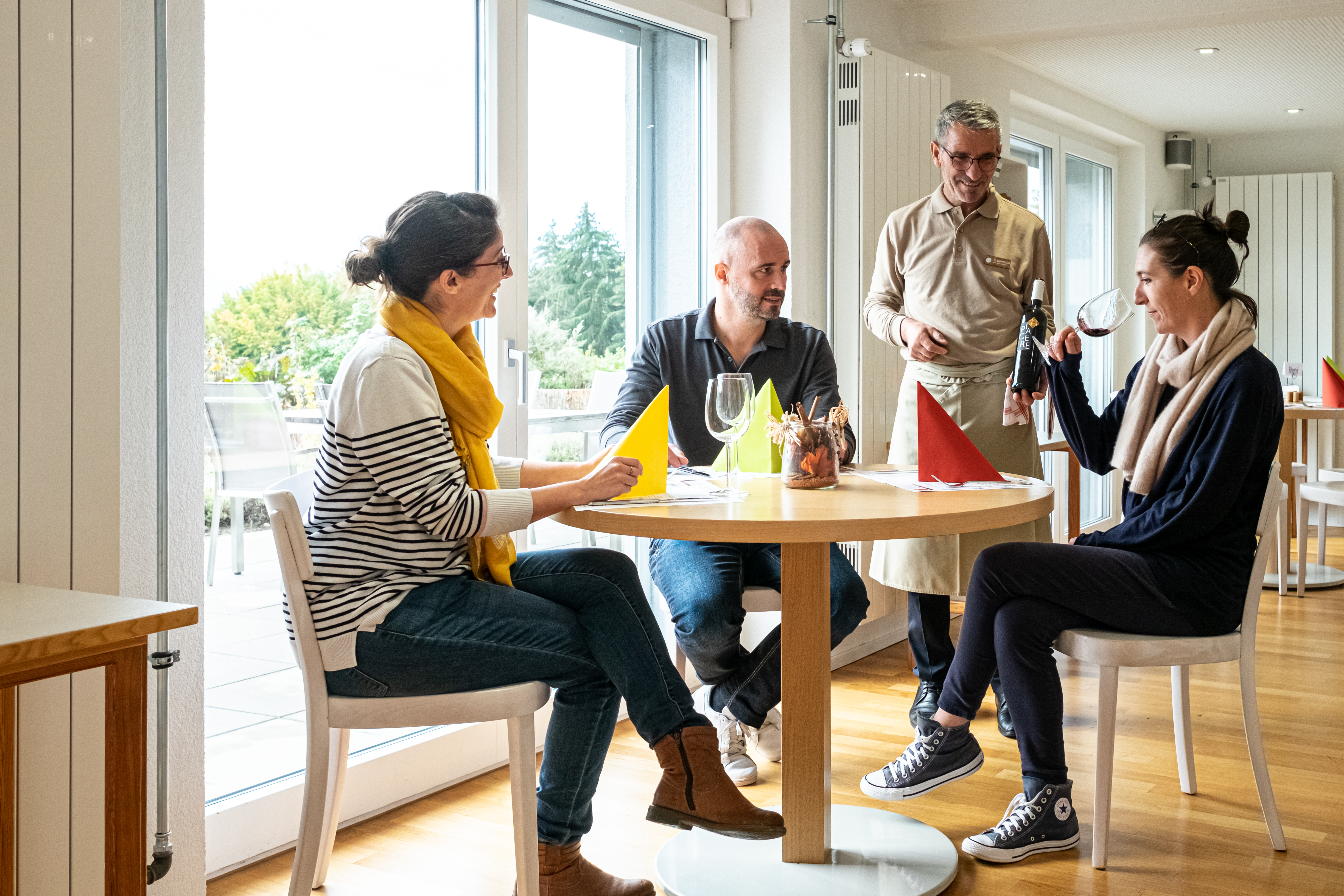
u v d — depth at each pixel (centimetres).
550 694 186
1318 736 300
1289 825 241
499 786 273
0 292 158
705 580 241
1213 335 219
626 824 246
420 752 263
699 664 251
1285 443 558
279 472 242
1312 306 729
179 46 199
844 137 374
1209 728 307
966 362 301
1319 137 733
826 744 215
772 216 367
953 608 450
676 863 218
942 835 230
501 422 287
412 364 181
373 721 175
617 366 333
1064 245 611
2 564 160
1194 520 212
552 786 194
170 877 201
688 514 174
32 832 163
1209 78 564
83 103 166
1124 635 218
